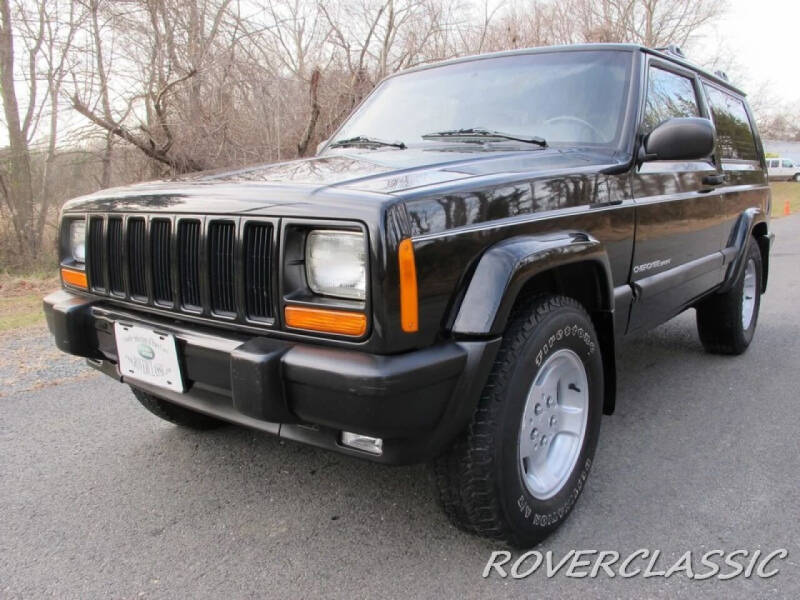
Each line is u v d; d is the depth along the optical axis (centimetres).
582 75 315
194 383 224
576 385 253
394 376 179
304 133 1166
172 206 222
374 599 210
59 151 1159
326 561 230
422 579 220
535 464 240
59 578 222
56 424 351
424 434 197
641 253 299
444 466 217
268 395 190
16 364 458
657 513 258
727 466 297
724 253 404
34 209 1191
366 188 197
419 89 354
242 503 270
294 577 222
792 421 348
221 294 212
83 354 262
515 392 214
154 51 1079
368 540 243
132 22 1069
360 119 359
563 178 249
